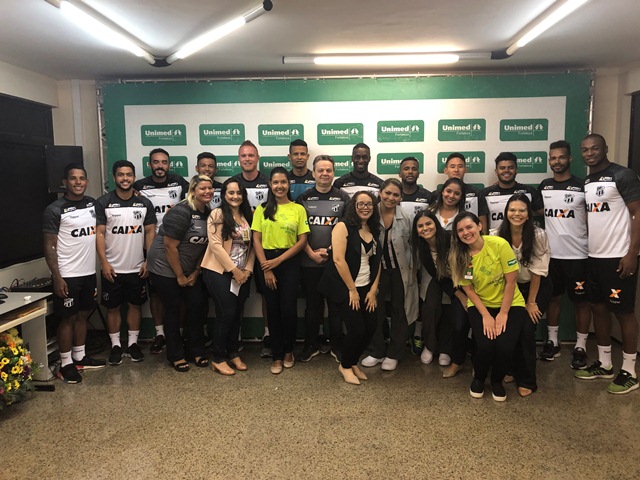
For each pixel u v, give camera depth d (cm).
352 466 230
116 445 252
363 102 415
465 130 413
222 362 352
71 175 345
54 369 354
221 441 255
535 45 353
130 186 377
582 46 357
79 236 347
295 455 241
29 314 313
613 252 320
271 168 424
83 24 282
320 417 281
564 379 337
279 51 364
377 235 322
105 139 427
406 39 340
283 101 417
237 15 285
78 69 406
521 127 410
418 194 387
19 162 398
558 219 365
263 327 429
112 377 349
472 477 220
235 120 420
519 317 301
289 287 350
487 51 373
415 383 332
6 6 264
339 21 299
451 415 283
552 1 269
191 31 312
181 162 425
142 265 389
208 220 340
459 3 271
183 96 418
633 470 224
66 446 252
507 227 321
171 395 315
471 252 301
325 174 359
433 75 411
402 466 230
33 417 285
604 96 427
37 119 425
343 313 319
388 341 405
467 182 418
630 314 312
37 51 350
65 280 342
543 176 412
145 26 302
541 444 248
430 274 345
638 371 344
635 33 326
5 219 380
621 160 422
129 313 396
